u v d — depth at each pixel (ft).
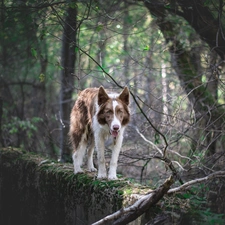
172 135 31.81
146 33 44.83
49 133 41.81
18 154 36.42
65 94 46.65
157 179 32.91
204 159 29.53
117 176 27.20
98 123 25.46
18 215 30.07
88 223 26.09
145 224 21.34
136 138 34.24
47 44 54.08
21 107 55.52
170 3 31.42
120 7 40.29
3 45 48.29
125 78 45.03
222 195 25.31
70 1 28.37
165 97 39.22
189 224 20.92
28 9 30.81
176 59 36.58
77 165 28.40
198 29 33.35
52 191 30.12
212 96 34.99
